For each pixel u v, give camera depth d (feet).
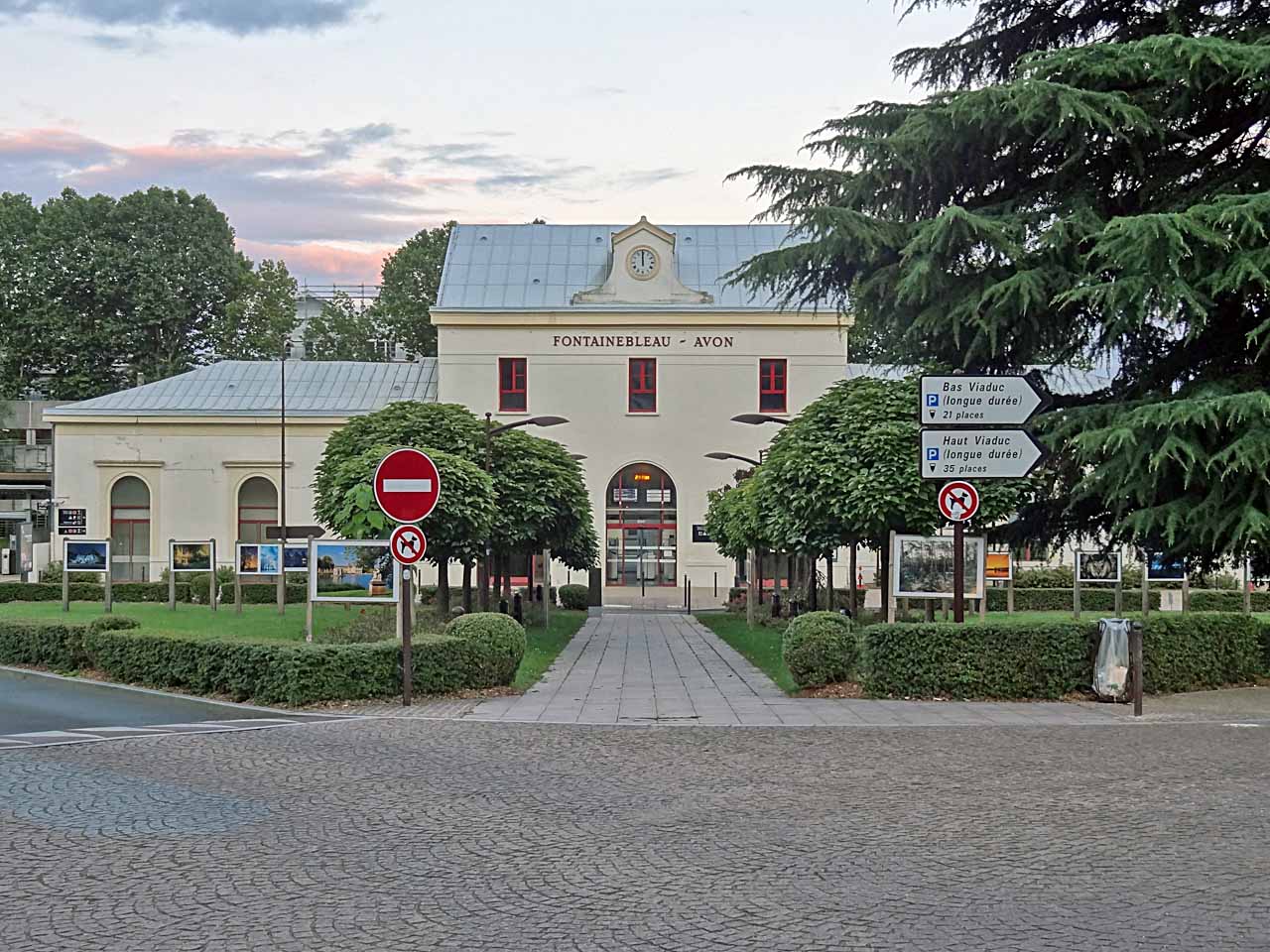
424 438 93.76
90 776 34.22
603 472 173.68
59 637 65.00
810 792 31.83
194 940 19.79
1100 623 51.11
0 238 224.94
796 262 62.90
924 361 65.92
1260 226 49.47
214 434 171.32
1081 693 51.60
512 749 39.42
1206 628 54.49
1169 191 59.36
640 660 76.38
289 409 172.24
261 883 23.13
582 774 34.60
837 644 54.49
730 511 110.22
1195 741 40.32
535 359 173.78
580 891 22.56
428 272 242.58
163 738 41.60
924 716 46.96
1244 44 54.90
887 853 25.22
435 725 45.14
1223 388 54.13
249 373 184.03
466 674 54.75
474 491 85.76
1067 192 59.88
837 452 77.25
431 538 84.99
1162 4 61.46
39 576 157.07
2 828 27.76
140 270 222.28
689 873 23.76
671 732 43.39
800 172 64.39
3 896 22.25
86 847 25.95
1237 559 60.03
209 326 230.48
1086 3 64.95
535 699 53.78
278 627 88.53
